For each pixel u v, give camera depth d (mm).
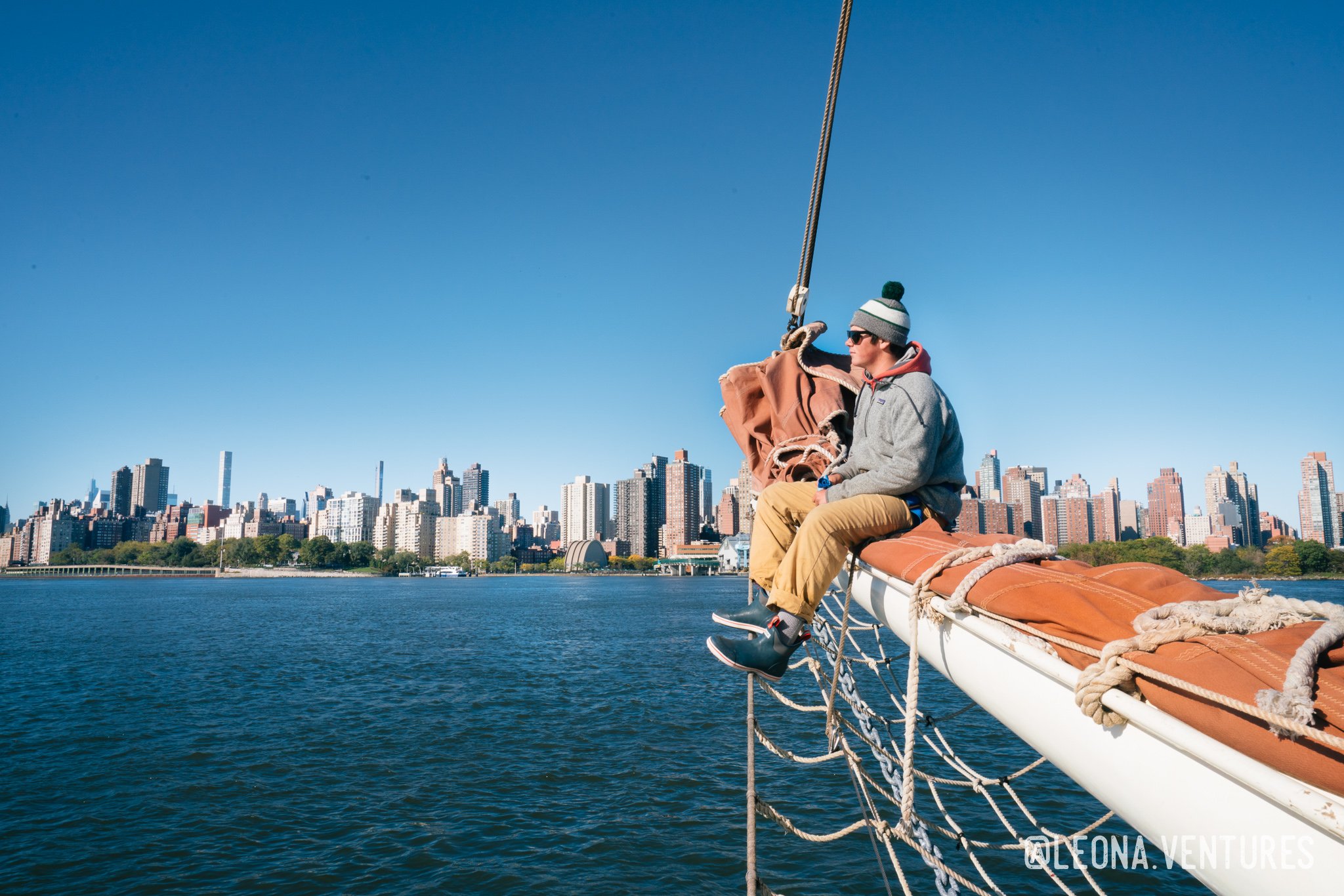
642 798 16984
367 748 21547
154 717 25812
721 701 27891
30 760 20328
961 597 2318
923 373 3465
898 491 3277
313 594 130250
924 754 17875
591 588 157875
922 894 11727
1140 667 1652
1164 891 10742
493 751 21141
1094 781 1931
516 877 13117
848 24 4309
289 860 13836
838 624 4777
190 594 128750
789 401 5516
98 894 12500
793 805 15930
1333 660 1462
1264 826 1426
